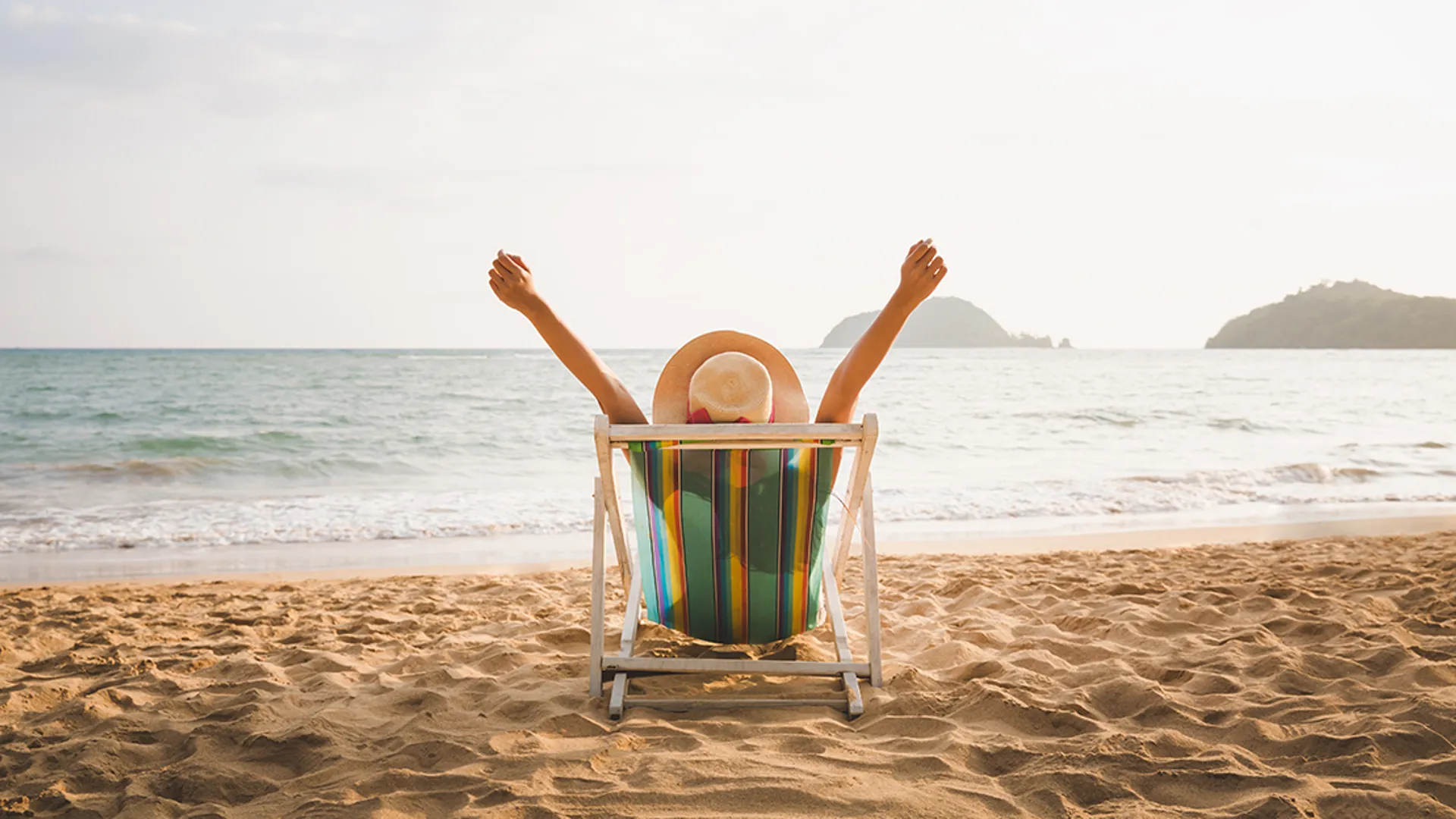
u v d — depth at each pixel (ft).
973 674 11.12
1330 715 9.11
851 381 10.11
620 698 9.78
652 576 10.85
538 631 14.06
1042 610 15.35
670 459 9.48
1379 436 61.31
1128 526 29.27
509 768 8.20
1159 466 46.37
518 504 32.96
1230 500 34.58
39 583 20.76
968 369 146.61
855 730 9.26
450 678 11.14
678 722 9.50
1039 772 7.84
